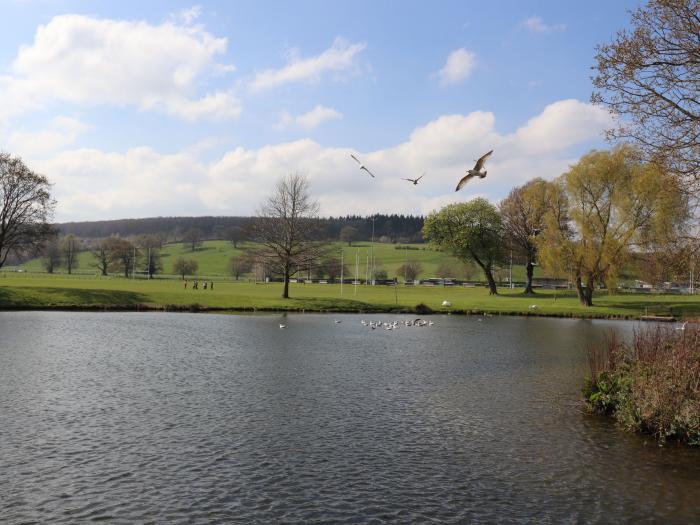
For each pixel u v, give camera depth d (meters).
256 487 13.41
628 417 18.69
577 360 33.38
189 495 12.88
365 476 14.29
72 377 25.50
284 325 50.56
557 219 78.88
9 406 20.30
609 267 69.19
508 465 15.23
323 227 80.94
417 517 11.99
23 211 72.94
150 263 170.62
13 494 12.81
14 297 62.25
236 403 21.33
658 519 12.05
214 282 132.38
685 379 17.62
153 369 27.88
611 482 14.09
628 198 66.25
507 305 77.06
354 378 26.78
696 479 14.33
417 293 102.56
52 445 16.19
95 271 193.62
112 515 11.83
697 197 20.05
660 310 70.94
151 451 15.80
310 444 16.72
